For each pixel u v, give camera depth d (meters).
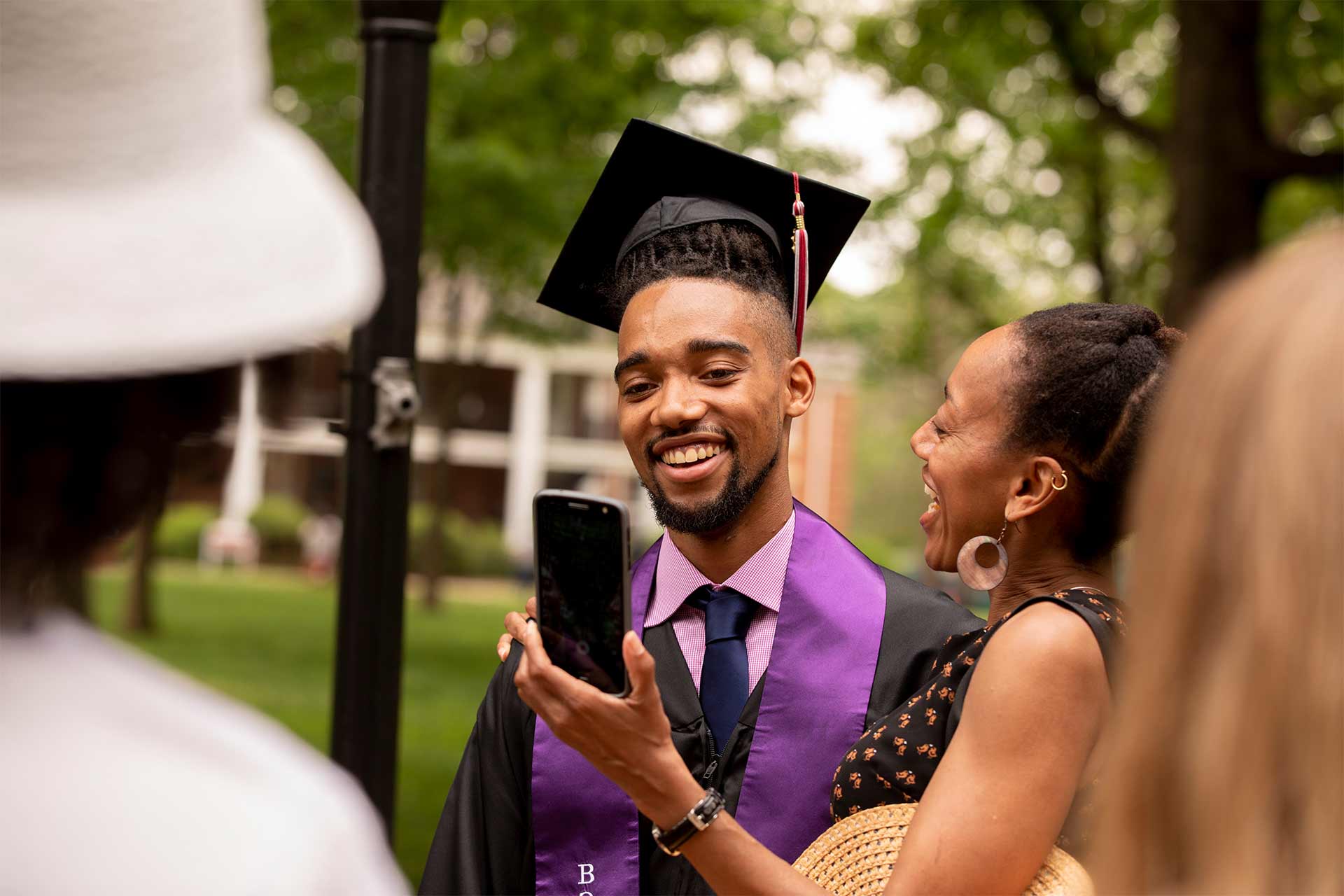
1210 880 0.95
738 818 2.14
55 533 0.87
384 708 3.15
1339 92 12.41
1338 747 0.92
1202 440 0.99
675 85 11.10
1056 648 1.66
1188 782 0.97
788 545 2.31
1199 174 9.43
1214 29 9.38
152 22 0.78
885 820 1.80
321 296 0.82
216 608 19.95
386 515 3.14
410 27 3.13
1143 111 13.70
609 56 10.62
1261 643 0.94
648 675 1.68
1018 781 1.63
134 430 0.88
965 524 1.95
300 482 37.31
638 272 2.29
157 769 0.82
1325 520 0.93
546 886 2.20
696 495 2.17
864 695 2.19
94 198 0.77
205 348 0.78
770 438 2.21
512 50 10.52
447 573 32.06
